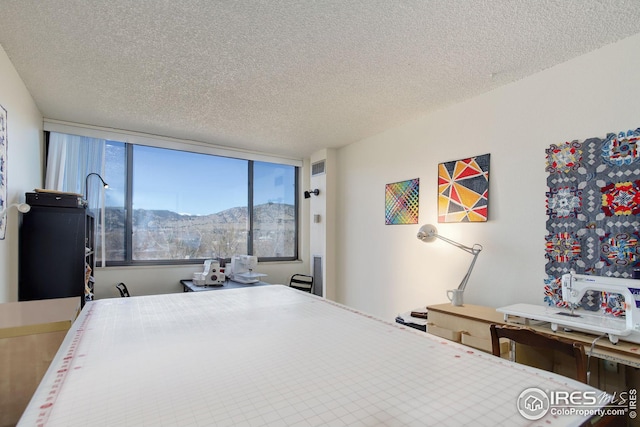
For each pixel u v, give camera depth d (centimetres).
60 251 256
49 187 326
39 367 143
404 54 211
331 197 435
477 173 267
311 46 203
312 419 61
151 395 70
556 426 60
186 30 188
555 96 222
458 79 243
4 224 214
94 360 89
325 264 429
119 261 368
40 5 167
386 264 357
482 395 71
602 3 162
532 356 191
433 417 62
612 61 196
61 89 263
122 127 354
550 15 172
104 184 344
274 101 285
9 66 219
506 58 214
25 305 172
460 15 173
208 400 68
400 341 106
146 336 109
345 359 90
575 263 207
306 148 440
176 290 392
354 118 324
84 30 188
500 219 251
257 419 61
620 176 191
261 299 168
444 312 232
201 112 311
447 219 290
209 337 108
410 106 293
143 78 245
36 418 61
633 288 157
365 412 64
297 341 105
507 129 248
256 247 464
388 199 356
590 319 172
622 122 192
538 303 226
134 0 164
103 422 60
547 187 223
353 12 172
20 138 248
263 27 185
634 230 185
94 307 150
